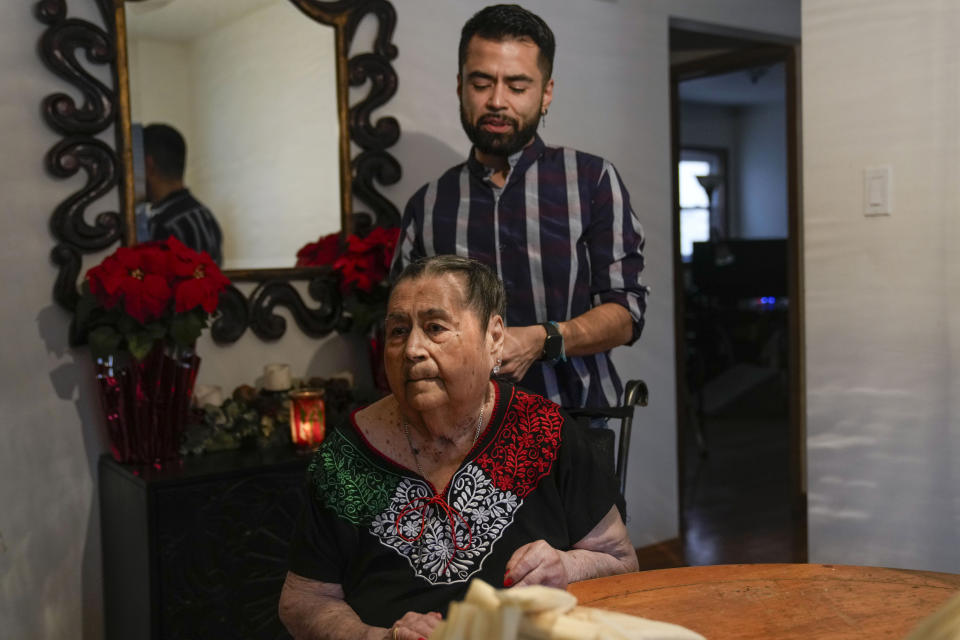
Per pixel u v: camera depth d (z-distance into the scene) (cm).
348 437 134
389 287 272
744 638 106
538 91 188
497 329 135
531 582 119
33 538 238
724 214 1052
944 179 215
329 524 132
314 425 245
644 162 361
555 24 332
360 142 285
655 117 363
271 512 229
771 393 723
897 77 222
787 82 432
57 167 237
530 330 172
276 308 275
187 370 239
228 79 263
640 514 362
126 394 234
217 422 246
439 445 131
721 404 723
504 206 192
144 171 250
